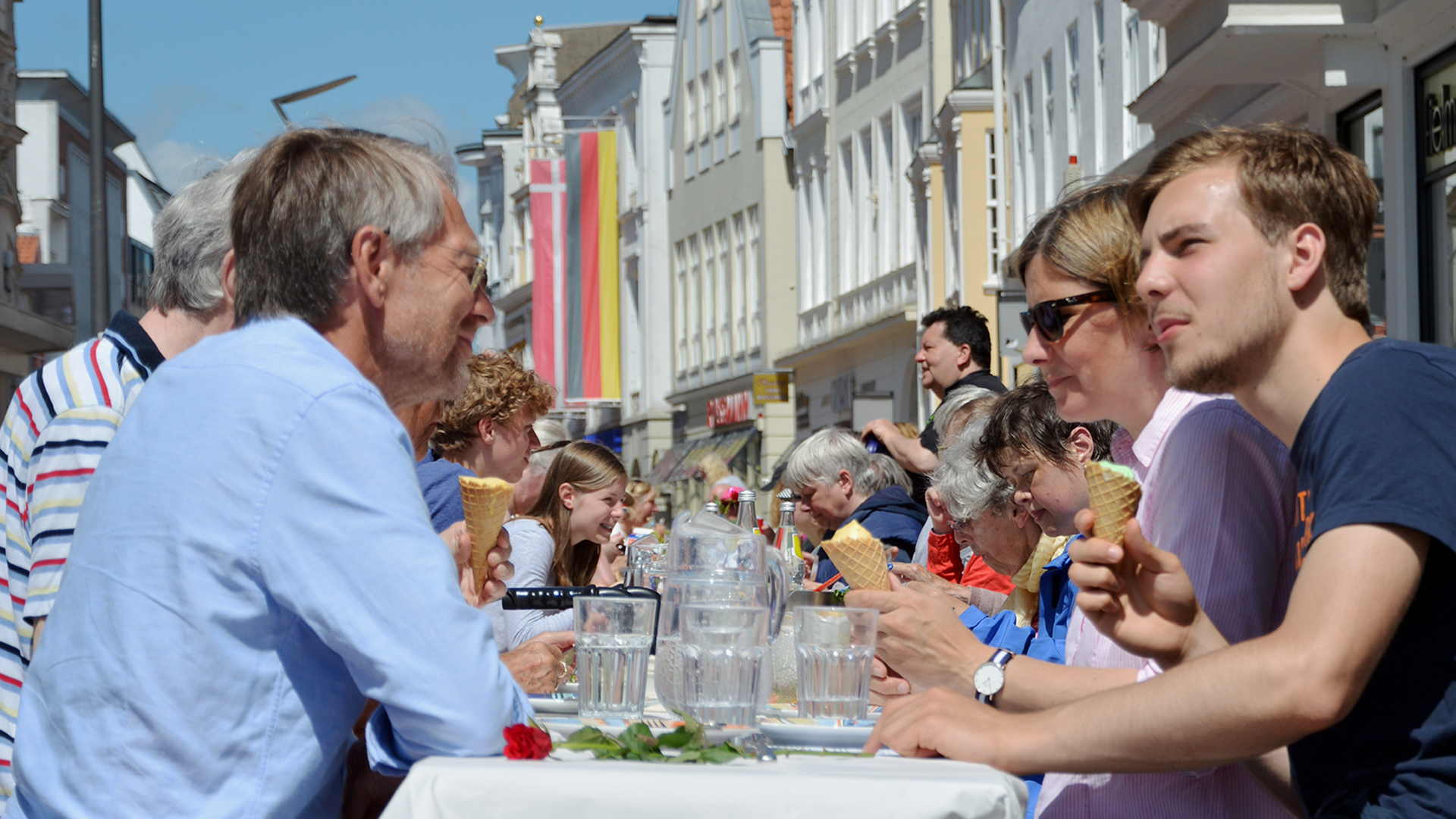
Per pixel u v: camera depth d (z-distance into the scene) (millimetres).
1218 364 2051
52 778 2055
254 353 2137
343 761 2203
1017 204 19547
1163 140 13219
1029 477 3475
